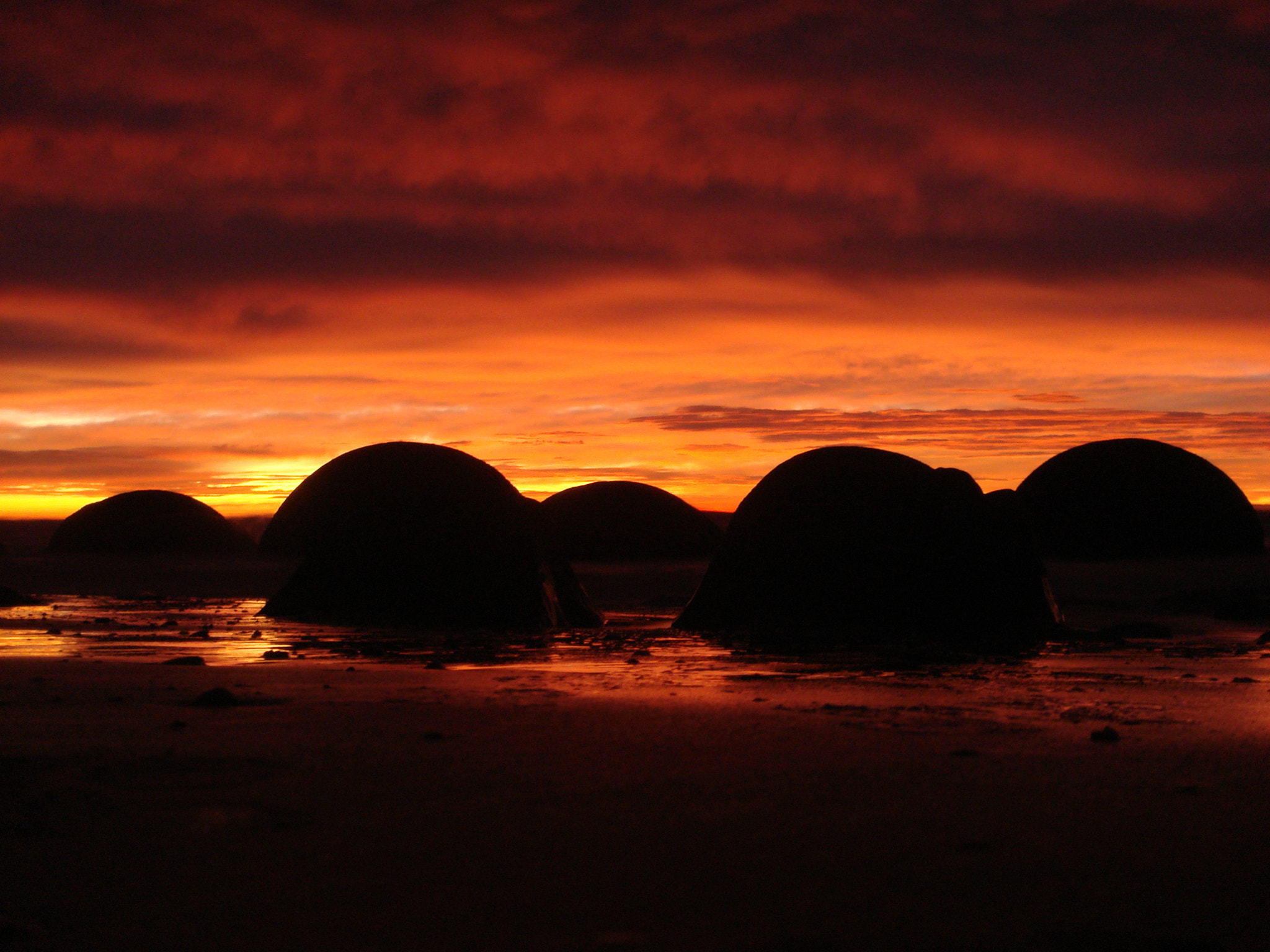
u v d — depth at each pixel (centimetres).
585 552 3359
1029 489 3428
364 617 1581
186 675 862
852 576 1440
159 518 3559
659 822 399
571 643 1245
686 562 3309
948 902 318
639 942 288
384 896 321
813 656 1098
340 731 584
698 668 962
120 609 1864
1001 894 325
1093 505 3244
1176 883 335
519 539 1656
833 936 292
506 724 609
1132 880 337
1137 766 503
